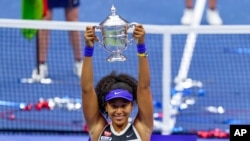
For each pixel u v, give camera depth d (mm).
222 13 40375
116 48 16734
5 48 33156
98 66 31359
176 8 41250
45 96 29562
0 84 30688
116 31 16578
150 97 16797
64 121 27969
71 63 32281
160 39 33188
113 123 16891
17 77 31172
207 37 33875
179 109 28328
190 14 37656
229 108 28516
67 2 33156
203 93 29312
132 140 16781
